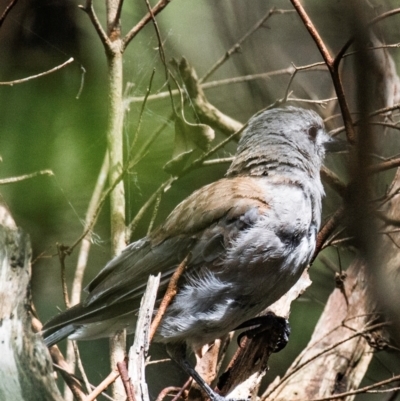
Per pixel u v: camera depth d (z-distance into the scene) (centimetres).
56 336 916
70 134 665
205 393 902
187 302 893
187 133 973
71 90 720
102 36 971
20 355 627
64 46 998
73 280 1112
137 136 786
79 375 1116
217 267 888
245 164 971
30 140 661
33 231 905
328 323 1031
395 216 993
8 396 595
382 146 1023
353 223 634
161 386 1113
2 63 970
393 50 1191
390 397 1078
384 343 956
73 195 697
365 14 551
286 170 949
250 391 819
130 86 1131
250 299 894
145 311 635
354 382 990
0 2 975
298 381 977
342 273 1015
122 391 950
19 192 688
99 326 930
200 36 1266
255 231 879
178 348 920
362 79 562
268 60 1274
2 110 677
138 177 797
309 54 1280
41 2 987
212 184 959
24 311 658
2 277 666
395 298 660
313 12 1098
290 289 955
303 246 898
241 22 1255
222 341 1012
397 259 858
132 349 617
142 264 927
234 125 1223
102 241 1147
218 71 1346
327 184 1113
